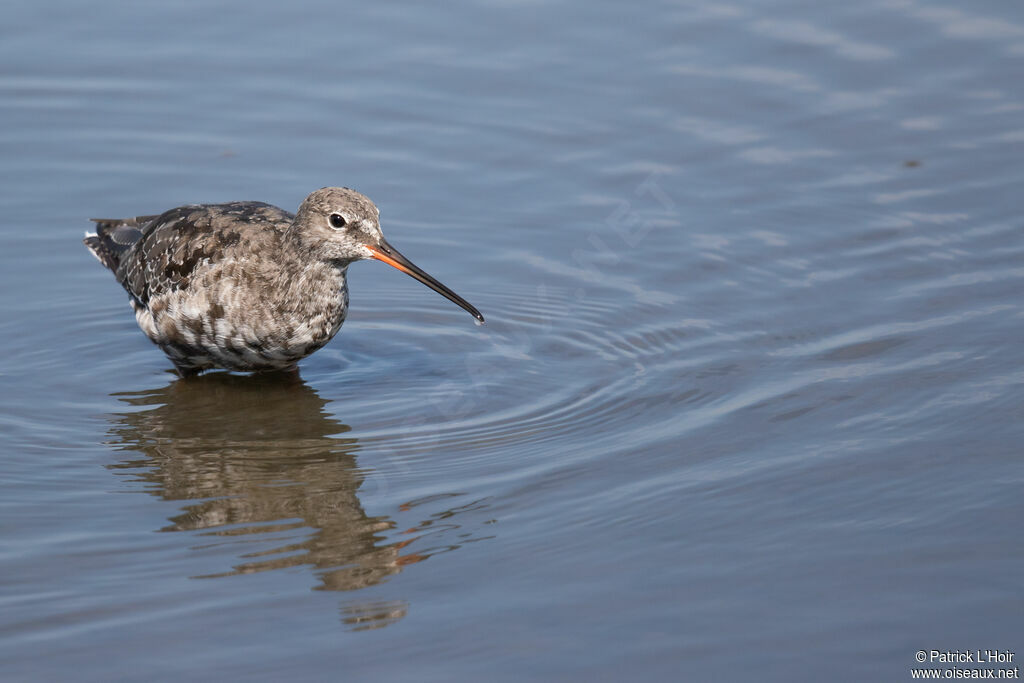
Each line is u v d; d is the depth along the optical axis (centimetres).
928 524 1084
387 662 930
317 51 2136
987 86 1994
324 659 935
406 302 1666
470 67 2094
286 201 1808
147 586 1038
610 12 2203
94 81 2067
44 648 952
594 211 1797
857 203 1770
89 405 1402
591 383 1427
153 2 2217
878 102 1980
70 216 1791
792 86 2022
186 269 1422
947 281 1571
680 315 1567
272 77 2077
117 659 938
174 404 1408
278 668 926
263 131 1964
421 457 1269
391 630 970
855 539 1069
